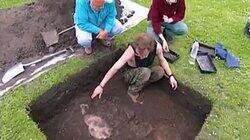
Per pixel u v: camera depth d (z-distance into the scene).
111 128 4.95
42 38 5.66
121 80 5.39
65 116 5.07
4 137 4.52
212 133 4.62
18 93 4.98
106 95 5.28
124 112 5.12
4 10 6.17
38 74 5.25
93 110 5.13
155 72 5.12
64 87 5.16
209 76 5.29
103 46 5.59
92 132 4.89
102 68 5.48
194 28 6.04
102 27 5.28
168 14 5.19
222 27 6.11
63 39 5.68
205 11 6.43
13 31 5.80
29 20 5.88
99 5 4.81
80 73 5.27
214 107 4.91
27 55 5.54
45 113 5.04
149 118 5.06
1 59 5.51
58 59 5.47
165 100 5.26
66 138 4.83
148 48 4.69
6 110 4.79
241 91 5.11
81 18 5.00
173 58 5.48
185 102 5.21
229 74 5.33
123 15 6.18
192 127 4.97
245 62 5.54
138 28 5.95
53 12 5.85
